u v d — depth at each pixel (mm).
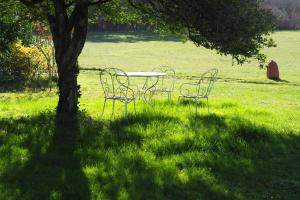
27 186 6344
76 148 8117
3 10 12039
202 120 10469
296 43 49938
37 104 13289
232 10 9406
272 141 9109
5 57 19047
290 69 30656
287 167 7719
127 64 32344
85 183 6461
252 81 23500
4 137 8664
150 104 12602
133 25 13289
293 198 6410
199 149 8320
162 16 10570
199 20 9695
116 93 16594
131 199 6008
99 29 65000
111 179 6652
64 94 10539
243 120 10719
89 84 20016
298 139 9531
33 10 11766
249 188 6734
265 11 9969
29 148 8055
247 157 8148
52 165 7246
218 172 7297
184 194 6312
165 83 21641
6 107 12594
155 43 50219
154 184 6527
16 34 17922
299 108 14961
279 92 19078
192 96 11633
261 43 10055
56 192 6145
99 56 37781
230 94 18172
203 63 33969
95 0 12109
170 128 9484
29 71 20281
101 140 8617
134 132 9180
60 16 10438
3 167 7027
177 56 38844
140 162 7418
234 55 10195
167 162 7469
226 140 8781
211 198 6258
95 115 11203
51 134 8992
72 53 10406
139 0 11141
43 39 21234
